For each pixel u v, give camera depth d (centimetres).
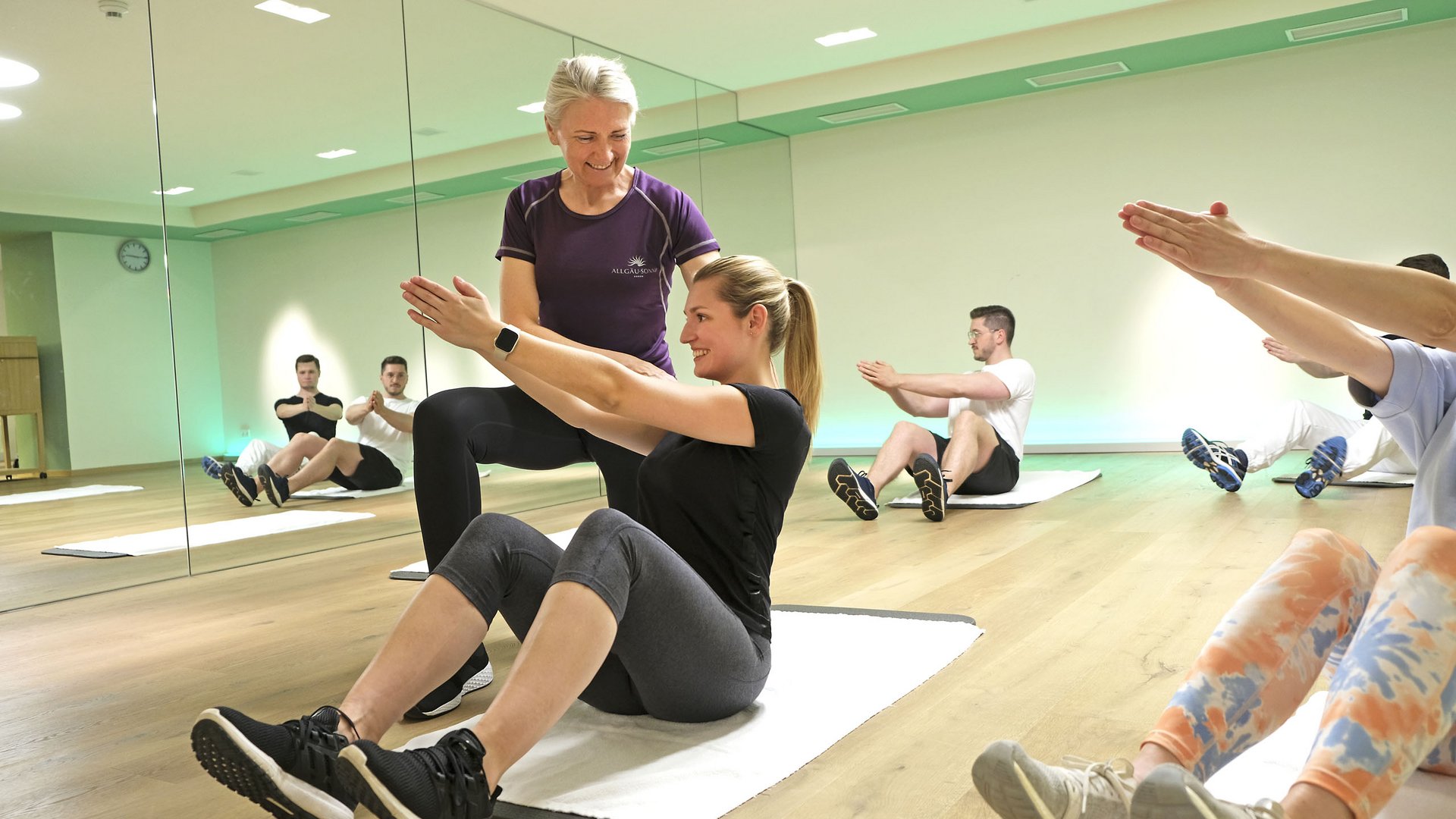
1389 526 347
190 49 383
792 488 166
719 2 513
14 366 332
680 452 160
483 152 489
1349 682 96
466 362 477
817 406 177
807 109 677
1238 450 455
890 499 488
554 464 226
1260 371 639
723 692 158
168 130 376
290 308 411
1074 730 169
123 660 253
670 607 142
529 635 128
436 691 189
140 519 363
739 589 162
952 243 723
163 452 370
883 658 213
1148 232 117
